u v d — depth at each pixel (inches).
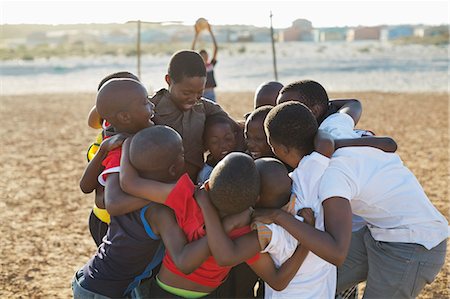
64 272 240.7
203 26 417.7
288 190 122.2
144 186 121.3
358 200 135.5
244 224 117.9
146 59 1886.1
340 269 147.9
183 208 120.3
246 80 1153.4
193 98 156.0
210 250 116.6
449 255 251.1
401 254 135.3
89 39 2837.1
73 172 421.7
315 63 1488.7
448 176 388.5
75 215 317.4
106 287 130.0
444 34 2400.3
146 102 133.3
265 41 2778.1
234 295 143.7
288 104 129.3
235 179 114.0
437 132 559.5
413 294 138.5
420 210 135.7
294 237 118.2
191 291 124.6
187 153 161.5
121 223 128.0
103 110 132.5
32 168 436.8
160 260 133.6
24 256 257.9
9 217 315.6
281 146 128.5
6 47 2475.4
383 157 136.6
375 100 807.7
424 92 894.4
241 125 168.1
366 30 2640.3
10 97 949.2
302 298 124.7
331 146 128.5
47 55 2151.8
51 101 883.4
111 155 132.5
